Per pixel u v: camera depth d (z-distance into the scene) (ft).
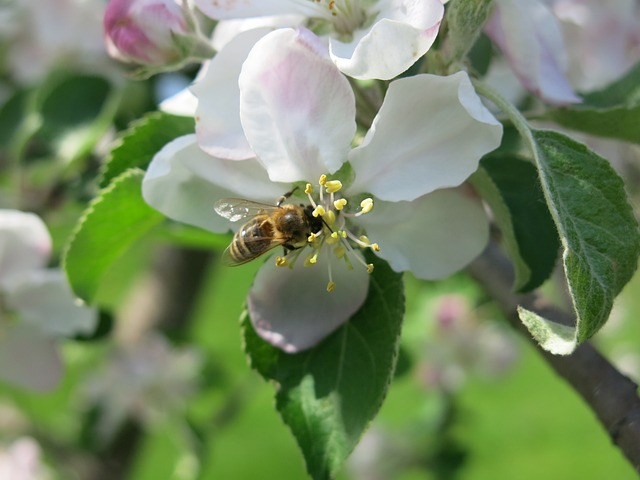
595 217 0.25
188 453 0.73
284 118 0.28
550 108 0.34
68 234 0.55
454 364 0.84
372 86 0.35
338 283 0.31
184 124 0.35
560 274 0.42
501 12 0.33
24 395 0.71
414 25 0.28
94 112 0.56
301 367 0.31
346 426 0.30
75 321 0.48
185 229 0.45
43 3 0.61
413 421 0.86
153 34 0.33
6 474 0.68
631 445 0.30
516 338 0.85
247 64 0.28
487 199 0.31
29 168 0.60
